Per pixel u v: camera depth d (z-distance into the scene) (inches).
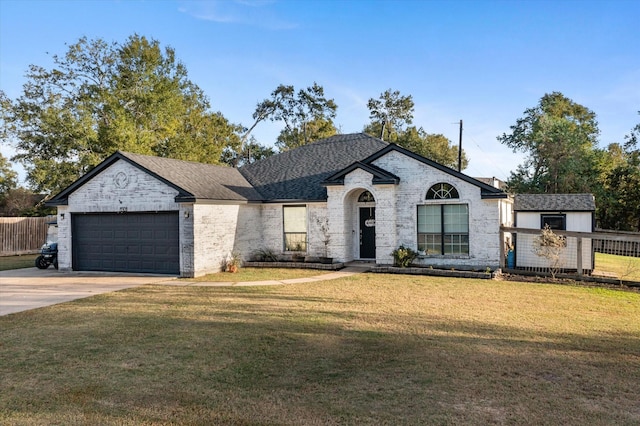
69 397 216.2
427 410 199.0
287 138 1932.8
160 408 203.2
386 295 476.4
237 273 660.1
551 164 1397.6
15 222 1144.2
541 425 185.0
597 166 1433.3
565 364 258.5
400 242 689.0
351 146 903.1
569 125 1443.2
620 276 650.8
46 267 770.8
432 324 351.9
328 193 725.9
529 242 674.8
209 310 410.3
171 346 297.9
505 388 223.3
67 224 718.5
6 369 256.8
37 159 1291.8
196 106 1723.7
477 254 641.0
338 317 377.4
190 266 629.3
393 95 1931.6
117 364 263.6
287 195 788.6
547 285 538.0
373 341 305.7
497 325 347.9
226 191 725.3
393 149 689.0
